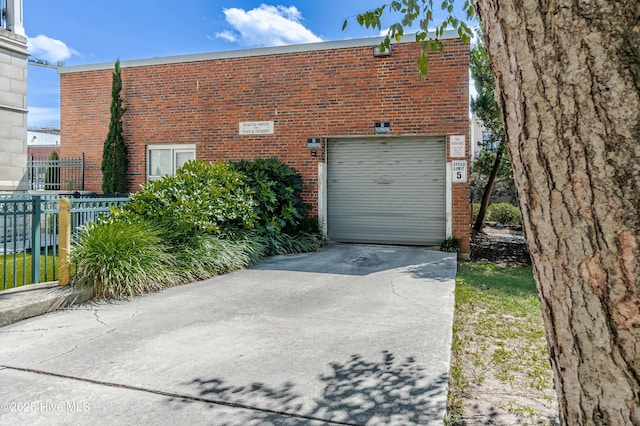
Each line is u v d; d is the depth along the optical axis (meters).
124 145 11.05
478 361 3.47
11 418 2.48
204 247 6.53
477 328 4.28
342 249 8.91
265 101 10.04
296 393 2.78
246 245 7.44
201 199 6.90
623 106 0.85
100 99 11.29
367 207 9.73
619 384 0.90
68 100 11.55
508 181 13.80
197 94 10.51
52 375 3.05
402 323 4.22
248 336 3.84
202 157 10.49
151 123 10.87
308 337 3.82
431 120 9.04
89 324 4.16
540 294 1.05
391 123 9.26
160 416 2.51
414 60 9.10
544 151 0.96
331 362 3.27
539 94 0.95
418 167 9.41
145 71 10.89
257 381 2.95
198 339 3.76
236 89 10.23
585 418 0.96
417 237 9.44
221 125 10.34
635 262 0.85
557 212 0.95
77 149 11.49
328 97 9.62
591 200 0.90
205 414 2.54
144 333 3.91
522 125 1.00
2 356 3.38
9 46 8.12
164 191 6.84
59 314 4.47
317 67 9.68
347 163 9.83
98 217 6.05
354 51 9.45
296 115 9.84
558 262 0.97
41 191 10.99
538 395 2.90
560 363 1.01
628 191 0.85
